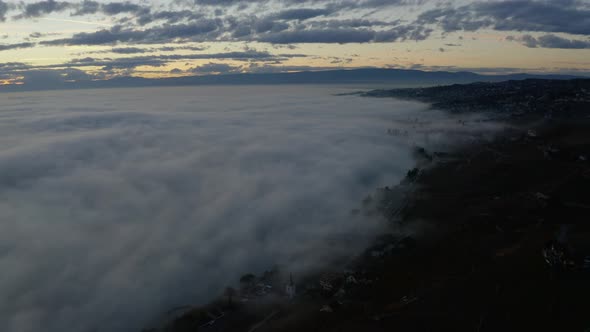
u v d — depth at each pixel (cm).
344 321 8831
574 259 8444
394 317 8231
